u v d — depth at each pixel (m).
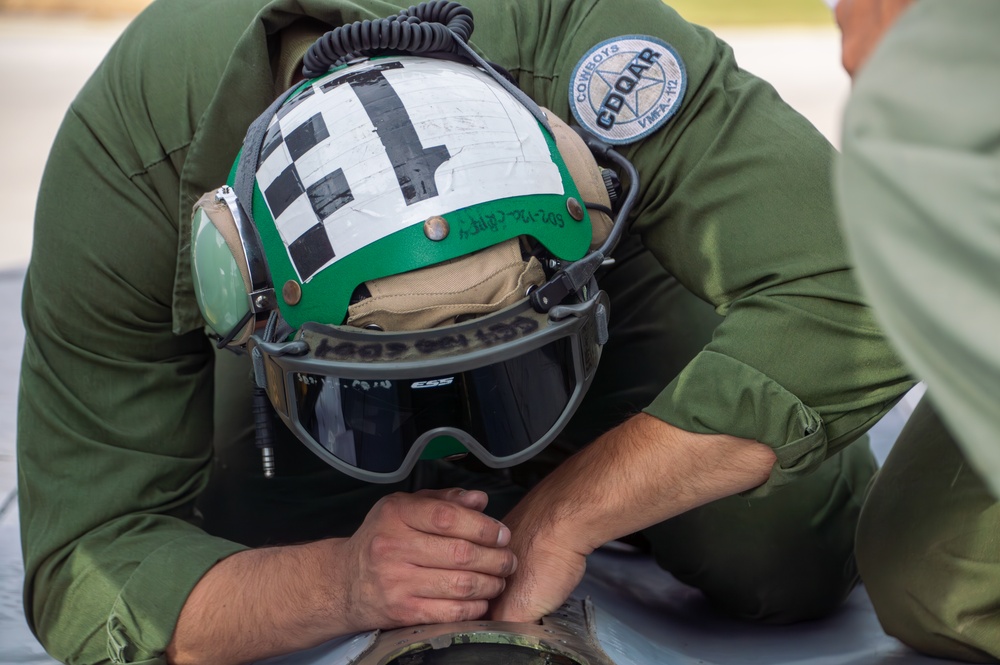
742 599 2.36
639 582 2.67
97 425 2.00
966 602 1.88
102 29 12.02
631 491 1.81
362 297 1.54
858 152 0.94
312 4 1.89
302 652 1.91
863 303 1.72
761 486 1.83
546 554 1.83
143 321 2.03
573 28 2.03
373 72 1.67
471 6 2.04
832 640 2.25
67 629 1.94
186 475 2.10
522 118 1.66
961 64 0.89
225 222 1.68
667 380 2.49
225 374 2.47
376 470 1.62
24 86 9.23
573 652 1.63
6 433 3.32
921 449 1.99
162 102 2.00
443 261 1.52
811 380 1.73
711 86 1.88
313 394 1.60
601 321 1.66
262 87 1.90
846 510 2.40
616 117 1.90
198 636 1.85
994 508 1.81
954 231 0.88
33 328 2.07
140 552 1.94
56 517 1.98
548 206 1.59
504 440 1.60
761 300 1.77
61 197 2.01
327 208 1.56
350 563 1.80
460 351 1.52
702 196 1.85
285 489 2.45
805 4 13.66
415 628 1.73
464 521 1.74
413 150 1.56
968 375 0.91
